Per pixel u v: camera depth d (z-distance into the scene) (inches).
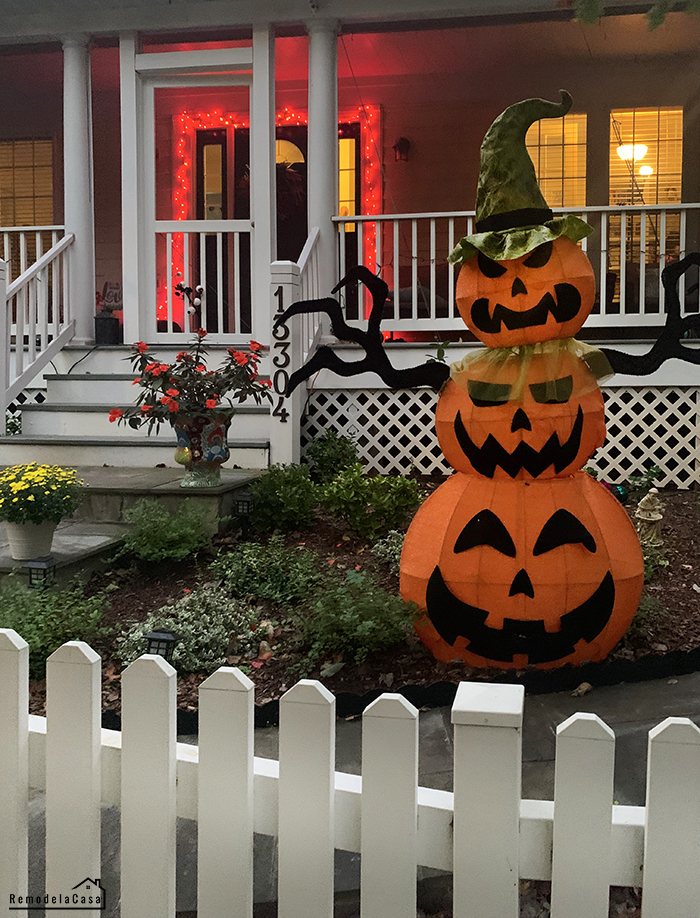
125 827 68.4
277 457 254.4
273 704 125.3
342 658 139.9
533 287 123.0
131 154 314.3
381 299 133.0
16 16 313.6
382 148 402.3
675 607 160.2
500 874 59.5
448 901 84.9
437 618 132.4
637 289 355.3
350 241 405.4
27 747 73.4
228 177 373.7
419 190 402.0
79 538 192.5
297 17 297.3
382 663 137.6
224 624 150.6
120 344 331.3
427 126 399.9
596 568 126.0
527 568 125.6
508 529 126.1
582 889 58.5
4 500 163.3
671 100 385.1
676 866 56.9
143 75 315.0
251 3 299.1
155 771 67.1
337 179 307.6
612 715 121.0
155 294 323.0
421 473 279.4
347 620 135.9
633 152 392.5
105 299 408.5
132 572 187.0
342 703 127.0
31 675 138.6
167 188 376.2
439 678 131.4
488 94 393.7
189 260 341.1
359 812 63.6
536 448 124.3
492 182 126.9
